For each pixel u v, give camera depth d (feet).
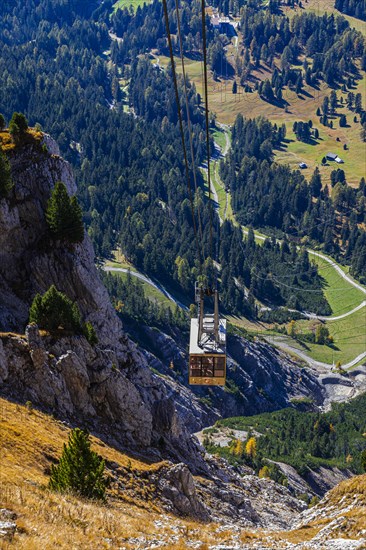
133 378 367.45
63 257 354.74
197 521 282.97
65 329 323.37
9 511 161.89
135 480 278.67
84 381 311.88
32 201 359.46
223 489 367.45
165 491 285.02
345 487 282.36
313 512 283.18
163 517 248.52
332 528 224.53
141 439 330.13
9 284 346.74
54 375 301.43
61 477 210.18
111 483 264.11
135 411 330.95
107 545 162.91
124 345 374.84
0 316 326.85
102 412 321.73
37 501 177.78
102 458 276.41
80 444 212.64
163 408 368.48
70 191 382.42
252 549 180.14
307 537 221.66
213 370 183.93
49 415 286.25
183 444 370.12
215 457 424.87
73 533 164.14
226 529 256.73
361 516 228.84
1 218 344.69
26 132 376.48
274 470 647.97
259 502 396.16
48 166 370.94
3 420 255.29
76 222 356.18
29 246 357.00
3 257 348.59
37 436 254.27
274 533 237.45
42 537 151.94
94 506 199.93
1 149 364.79
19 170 361.92
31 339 300.40
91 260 368.89
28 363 296.92
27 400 288.10
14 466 220.43
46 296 322.34
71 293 355.15
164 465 300.20
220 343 184.55
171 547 170.81
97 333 360.28
